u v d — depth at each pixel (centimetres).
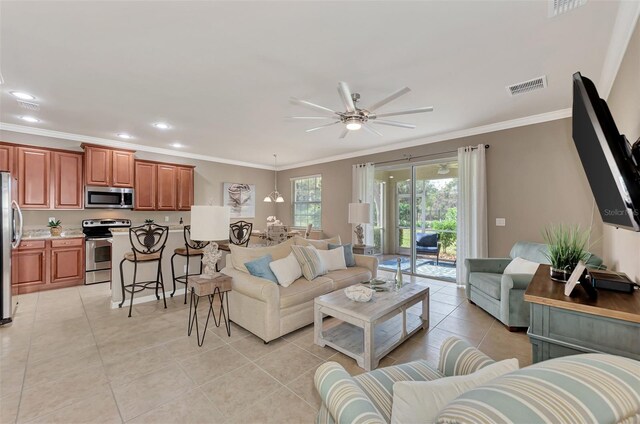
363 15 186
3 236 299
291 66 252
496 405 49
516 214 399
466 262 379
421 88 295
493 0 172
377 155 570
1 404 176
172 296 397
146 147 559
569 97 318
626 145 135
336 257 382
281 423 163
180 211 612
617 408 48
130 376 207
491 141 422
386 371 135
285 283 295
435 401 78
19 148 419
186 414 170
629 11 175
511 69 256
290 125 421
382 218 591
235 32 205
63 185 456
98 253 472
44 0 171
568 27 197
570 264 173
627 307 128
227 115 378
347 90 226
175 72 263
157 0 173
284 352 245
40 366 220
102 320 312
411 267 534
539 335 144
